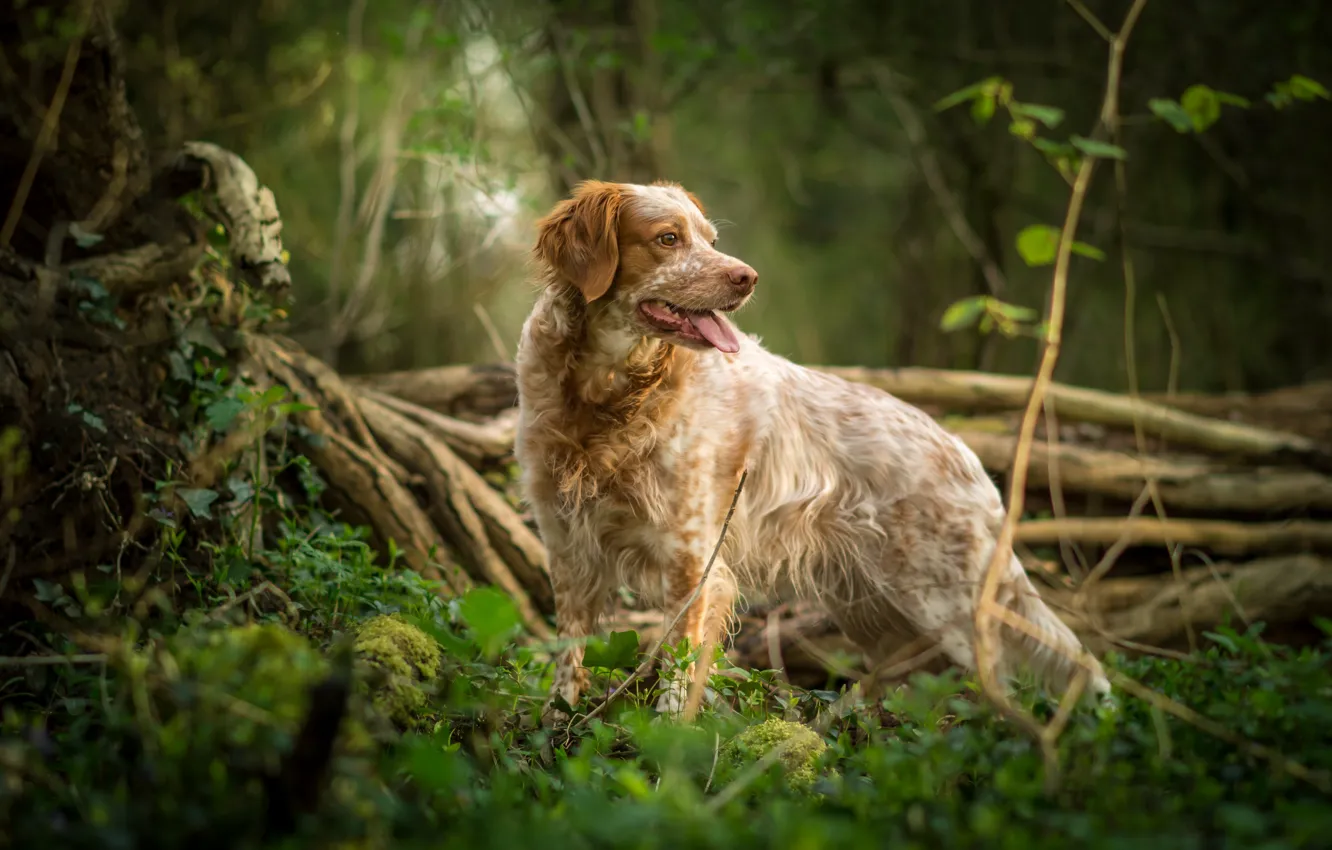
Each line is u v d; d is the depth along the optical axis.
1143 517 5.88
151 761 2.12
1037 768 2.70
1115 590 5.39
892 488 4.43
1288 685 3.25
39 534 3.57
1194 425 6.38
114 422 3.94
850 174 15.42
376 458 5.14
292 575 3.97
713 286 3.85
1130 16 3.55
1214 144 10.53
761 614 5.35
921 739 2.97
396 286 9.59
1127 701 3.58
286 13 9.34
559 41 9.06
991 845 2.20
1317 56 10.45
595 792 2.65
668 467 4.07
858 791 2.64
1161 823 2.31
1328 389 7.11
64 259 4.32
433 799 2.48
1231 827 2.19
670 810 2.22
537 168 9.21
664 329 3.92
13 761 2.23
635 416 4.04
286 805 2.03
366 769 2.25
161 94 8.30
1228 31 10.50
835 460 4.46
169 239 4.53
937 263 12.34
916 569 4.38
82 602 3.48
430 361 10.32
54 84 4.36
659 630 5.08
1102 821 2.31
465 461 5.86
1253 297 12.20
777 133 12.71
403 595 4.09
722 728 3.22
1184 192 11.65
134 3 8.52
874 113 13.16
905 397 6.61
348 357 10.05
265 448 4.62
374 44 9.41
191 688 2.17
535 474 4.13
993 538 4.43
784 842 2.03
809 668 5.06
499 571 5.23
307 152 9.62
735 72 10.78
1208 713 3.04
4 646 3.36
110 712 2.38
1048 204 11.68
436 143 7.54
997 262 11.44
